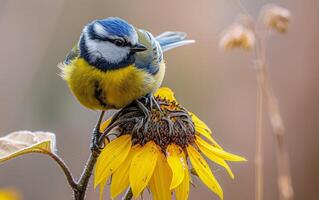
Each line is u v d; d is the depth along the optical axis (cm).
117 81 739
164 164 653
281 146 917
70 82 767
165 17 1435
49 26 1352
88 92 755
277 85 1454
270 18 904
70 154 1339
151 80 751
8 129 1312
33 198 1341
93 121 1357
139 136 657
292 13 1476
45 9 1355
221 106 1396
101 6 1415
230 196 1334
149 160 643
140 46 766
